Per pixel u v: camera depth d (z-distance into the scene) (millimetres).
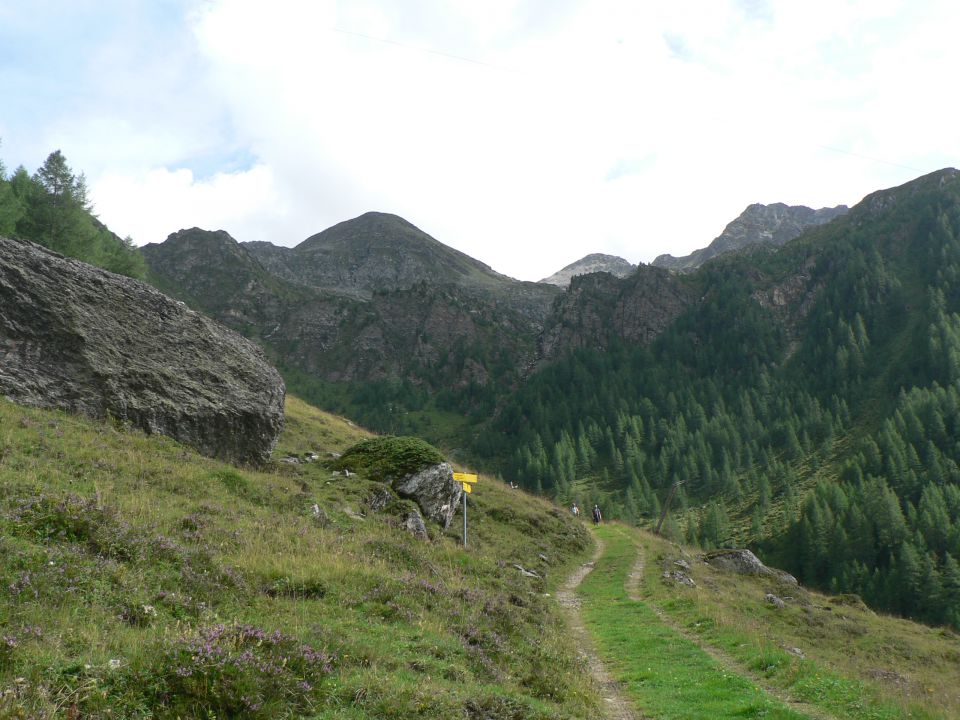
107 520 12711
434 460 32062
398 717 8141
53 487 14727
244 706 7367
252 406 29016
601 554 41125
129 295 27969
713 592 33406
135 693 6922
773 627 28797
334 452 39188
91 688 6664
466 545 29047
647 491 168625
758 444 193000
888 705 12641
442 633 12984
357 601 13336
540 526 41219
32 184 71375
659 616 23328
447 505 31859
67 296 25328
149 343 27297
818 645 27750
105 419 23453
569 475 188375
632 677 15258
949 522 124438
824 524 130000
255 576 13266
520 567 29156
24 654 7008
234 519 17719
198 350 29328
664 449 190125
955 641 37875
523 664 12953
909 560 109875
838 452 179875
